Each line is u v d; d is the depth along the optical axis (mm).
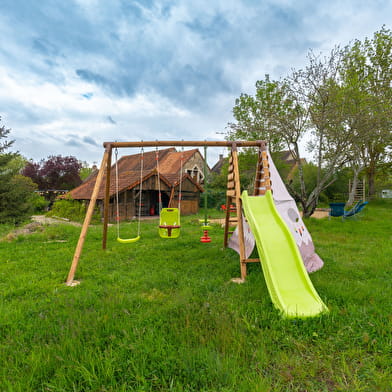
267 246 4059
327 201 25141
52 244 7891
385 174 27000
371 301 3432
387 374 2092
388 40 18797
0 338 2729
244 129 13383
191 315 3002
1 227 12602
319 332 2709
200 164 29312
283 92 13367
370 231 9570
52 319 3098
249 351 2396
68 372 2102
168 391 1982
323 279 4391
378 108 11406
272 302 3338
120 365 2205
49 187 30750
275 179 6012
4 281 4652
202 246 7527
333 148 13031
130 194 17922
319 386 2018
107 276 4773
